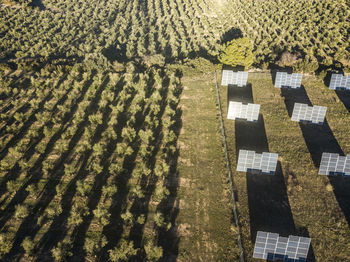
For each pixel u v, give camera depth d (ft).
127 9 373.40
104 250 111.14
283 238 101.50
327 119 175.11
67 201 129.18
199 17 358.84
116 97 196.75
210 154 153.89
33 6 364.58
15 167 146.30
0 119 179.63
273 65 229.66
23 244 105.81
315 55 252.83
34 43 280.72
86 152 154.40
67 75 221.05
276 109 183.52
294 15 331.77
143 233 116.78
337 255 107.96
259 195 130.21
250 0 394.32
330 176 138.72
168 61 249.55
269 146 156.35
